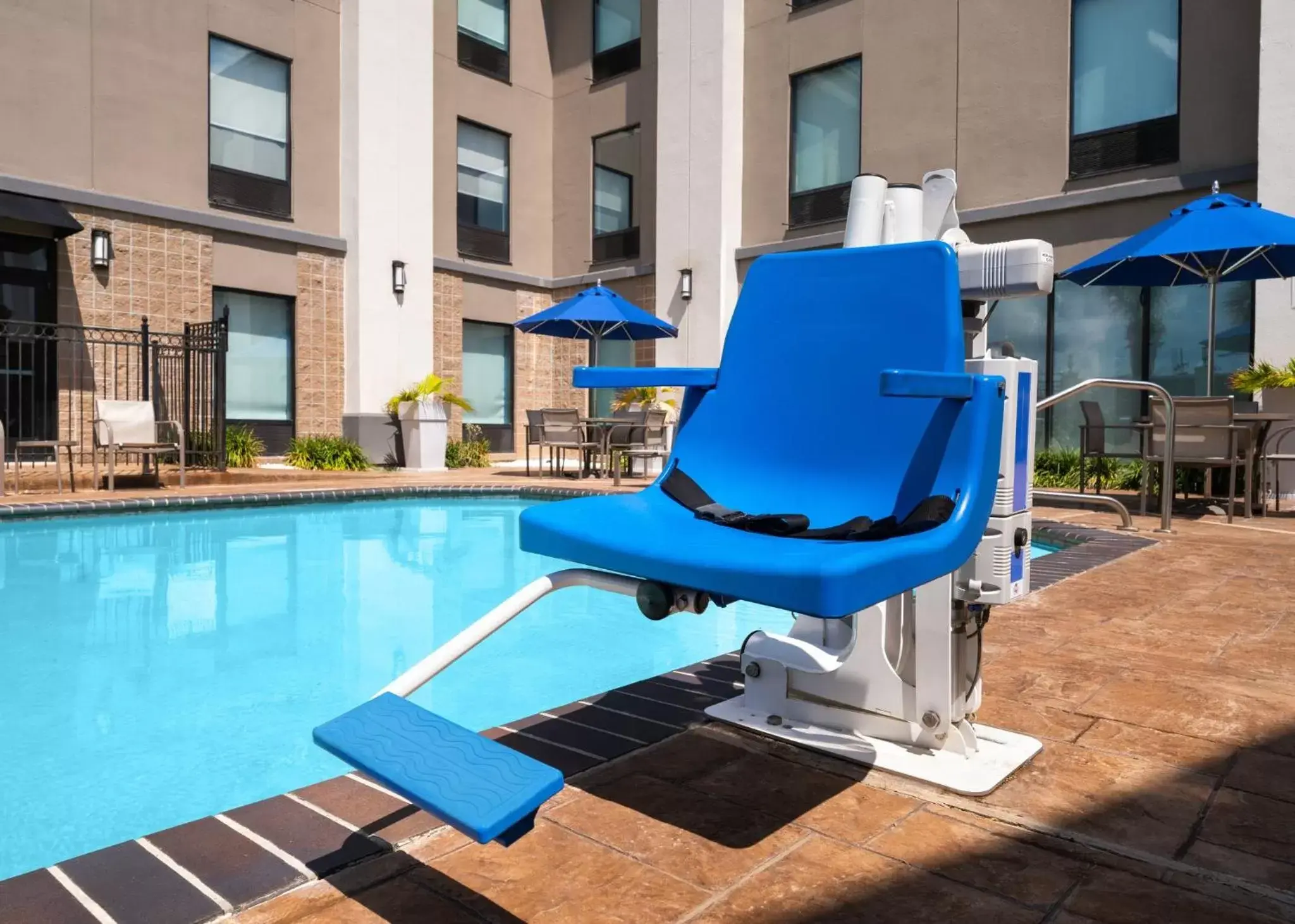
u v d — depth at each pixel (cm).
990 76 938
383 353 1130
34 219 811
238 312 1042
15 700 274
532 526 156
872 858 140
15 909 123
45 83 877
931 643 175
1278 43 740
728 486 178
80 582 448
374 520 685
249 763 225
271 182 1057
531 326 966
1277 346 741
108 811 198
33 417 837
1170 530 527
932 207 190
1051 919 122
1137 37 854
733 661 258
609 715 207
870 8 1022
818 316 178
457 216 1255
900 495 157
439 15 1220
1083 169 886
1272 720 201
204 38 992
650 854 141
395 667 312
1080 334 900
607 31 1304
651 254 1256
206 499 686
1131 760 177
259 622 373
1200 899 127
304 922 121
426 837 147
